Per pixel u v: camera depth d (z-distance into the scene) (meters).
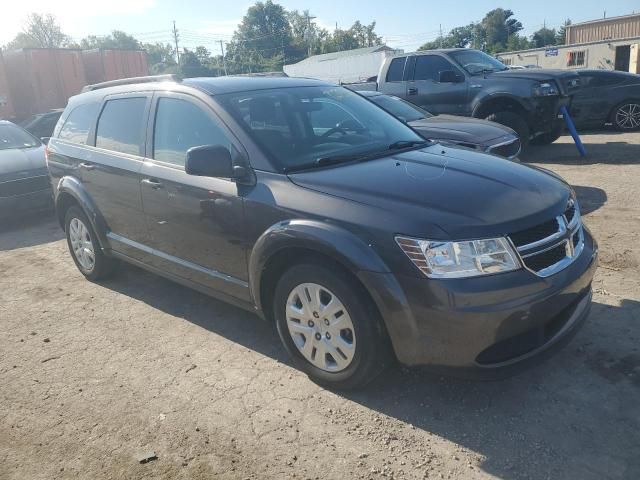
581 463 2.69
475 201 3.00
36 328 4.58
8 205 7.66
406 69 10.98
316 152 3.79
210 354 3.96
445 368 2.89
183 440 3.05
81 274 5.81
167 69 77.69
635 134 11.98
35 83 16.70
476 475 2.67
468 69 10.29
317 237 3.07
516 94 9.52
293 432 3.06
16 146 8.77
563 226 3.12
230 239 3.69
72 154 5.25
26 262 6.38
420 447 2.88
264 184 3.48
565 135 12.71
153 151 4.36
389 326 2.94
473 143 6.89
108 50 18.73
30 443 3.12
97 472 2.86
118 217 4.77
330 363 3.35
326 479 2.71
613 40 34.97
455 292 2.75
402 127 4.57
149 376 3.72
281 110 4.06
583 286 3.16
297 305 3.43
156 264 4.49
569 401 3.15
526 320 2.83
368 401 3.28
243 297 3.76
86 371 3.85
